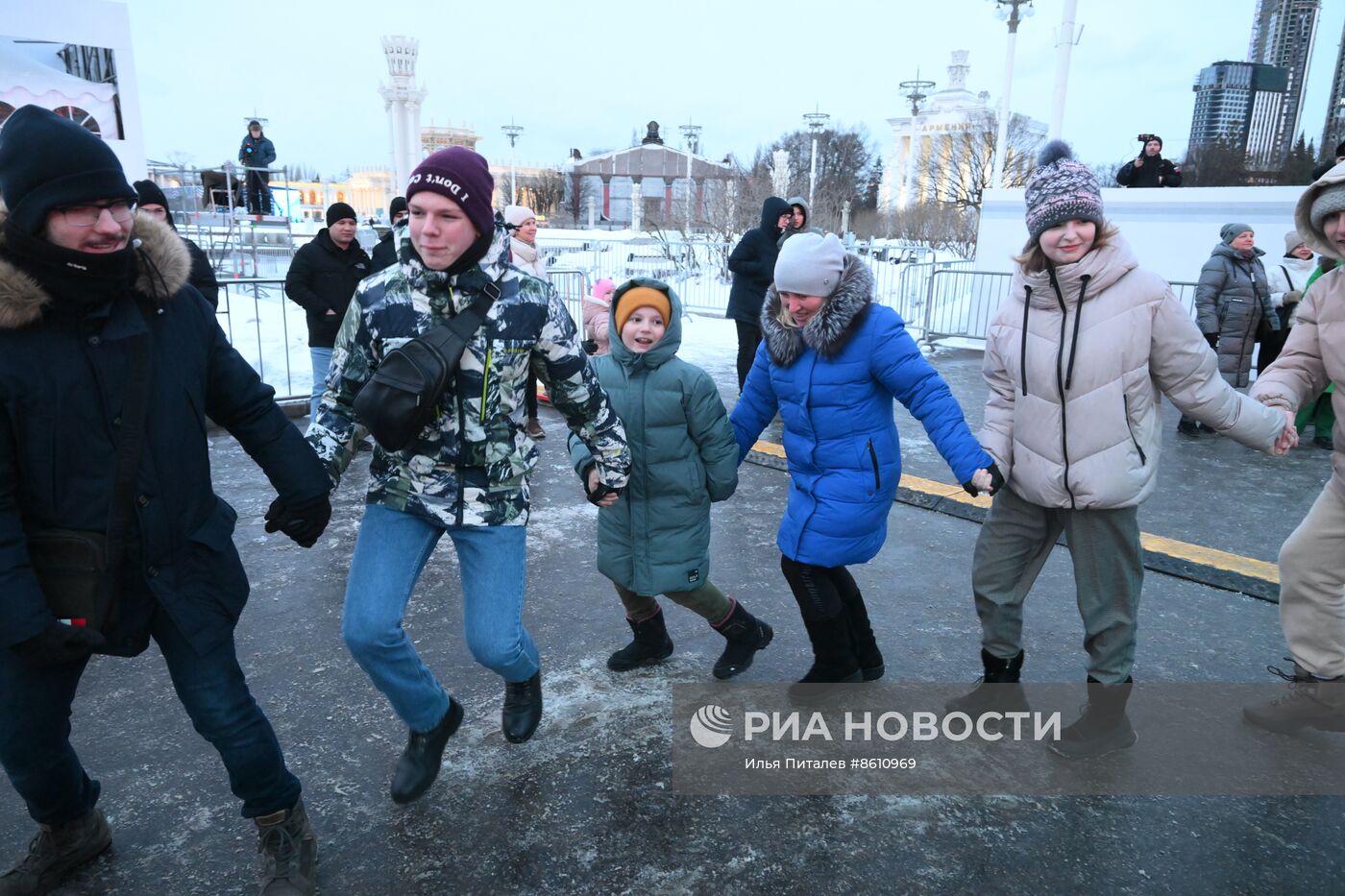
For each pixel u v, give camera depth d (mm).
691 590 2842
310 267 5910
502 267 2061
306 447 1995
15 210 1497
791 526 2742
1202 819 2318
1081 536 2449
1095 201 2240
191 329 1803
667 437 2719
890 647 3285
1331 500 2568
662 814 2328
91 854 2113
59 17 7953
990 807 2367
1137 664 3156
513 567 2203
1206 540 4438
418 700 2217
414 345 1922
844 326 2477
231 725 1877
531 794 2408
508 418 2152
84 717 2773
